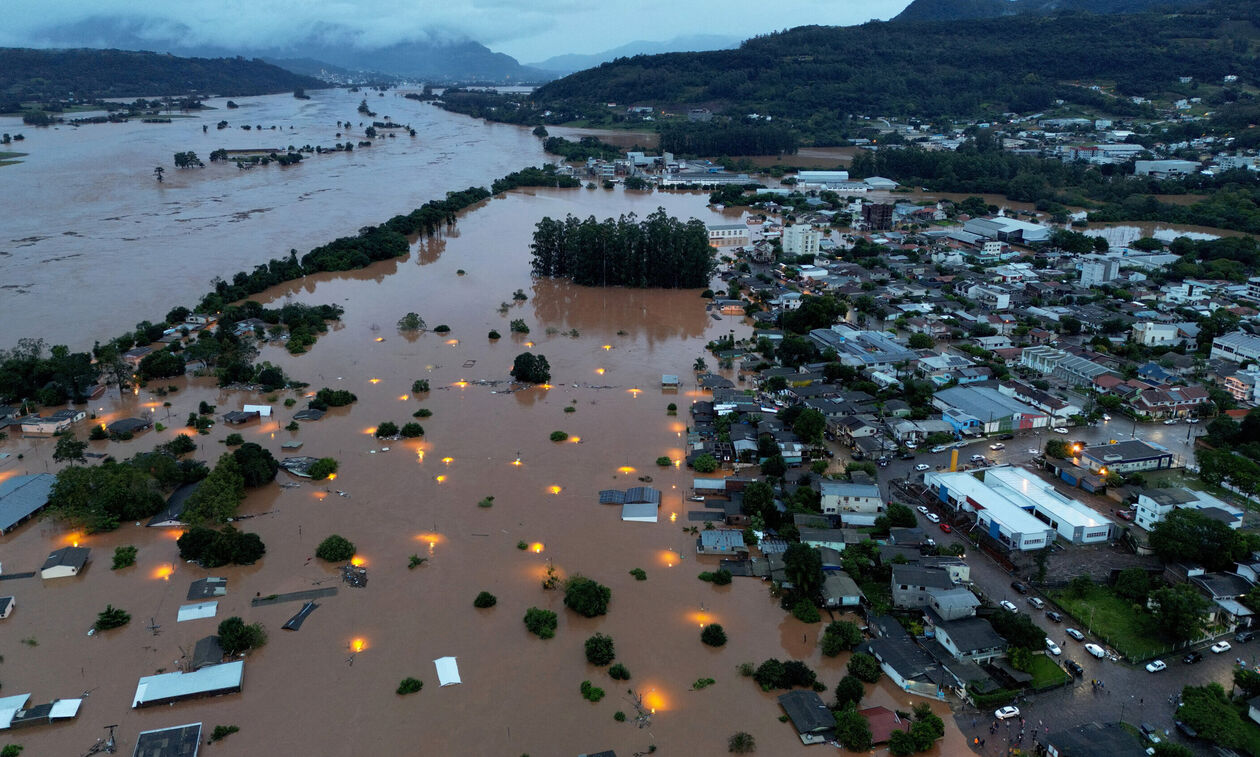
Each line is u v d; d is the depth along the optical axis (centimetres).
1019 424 12925
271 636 8181
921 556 9262
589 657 7812
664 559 9494
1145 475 11519
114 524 10138
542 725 7056
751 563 9369
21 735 6944
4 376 13825
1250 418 12062
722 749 6819
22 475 11319
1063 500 10506
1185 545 9056
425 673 7688
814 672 7662
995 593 8900
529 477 11331
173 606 8675
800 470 11356
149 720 7112
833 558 9250
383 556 9531
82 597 8825
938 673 7594
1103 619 8438
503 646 8062
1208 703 6962
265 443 12350
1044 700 7344
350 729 7006
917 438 12544
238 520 10281
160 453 11244
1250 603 8381
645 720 7112
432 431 12775
